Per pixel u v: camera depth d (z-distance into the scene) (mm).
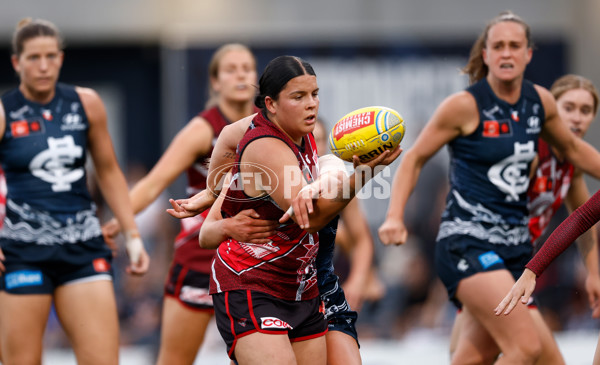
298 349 14656
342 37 40188
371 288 27609
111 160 20000
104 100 43406
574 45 40438
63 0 40969
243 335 14039
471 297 18109
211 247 14820
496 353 19062
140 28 41094
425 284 35469
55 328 31984
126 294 33656
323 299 15609
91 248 19031
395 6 40469
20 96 18969
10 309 18359
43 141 18812
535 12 40625
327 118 39875
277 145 13352
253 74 21016
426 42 40188
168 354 21125
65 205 18906
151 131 43625
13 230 18688
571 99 20422
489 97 18375
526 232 18938
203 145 20812
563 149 19406
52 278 18812
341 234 25062
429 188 36406
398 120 13055
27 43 18516
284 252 14117
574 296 34375
